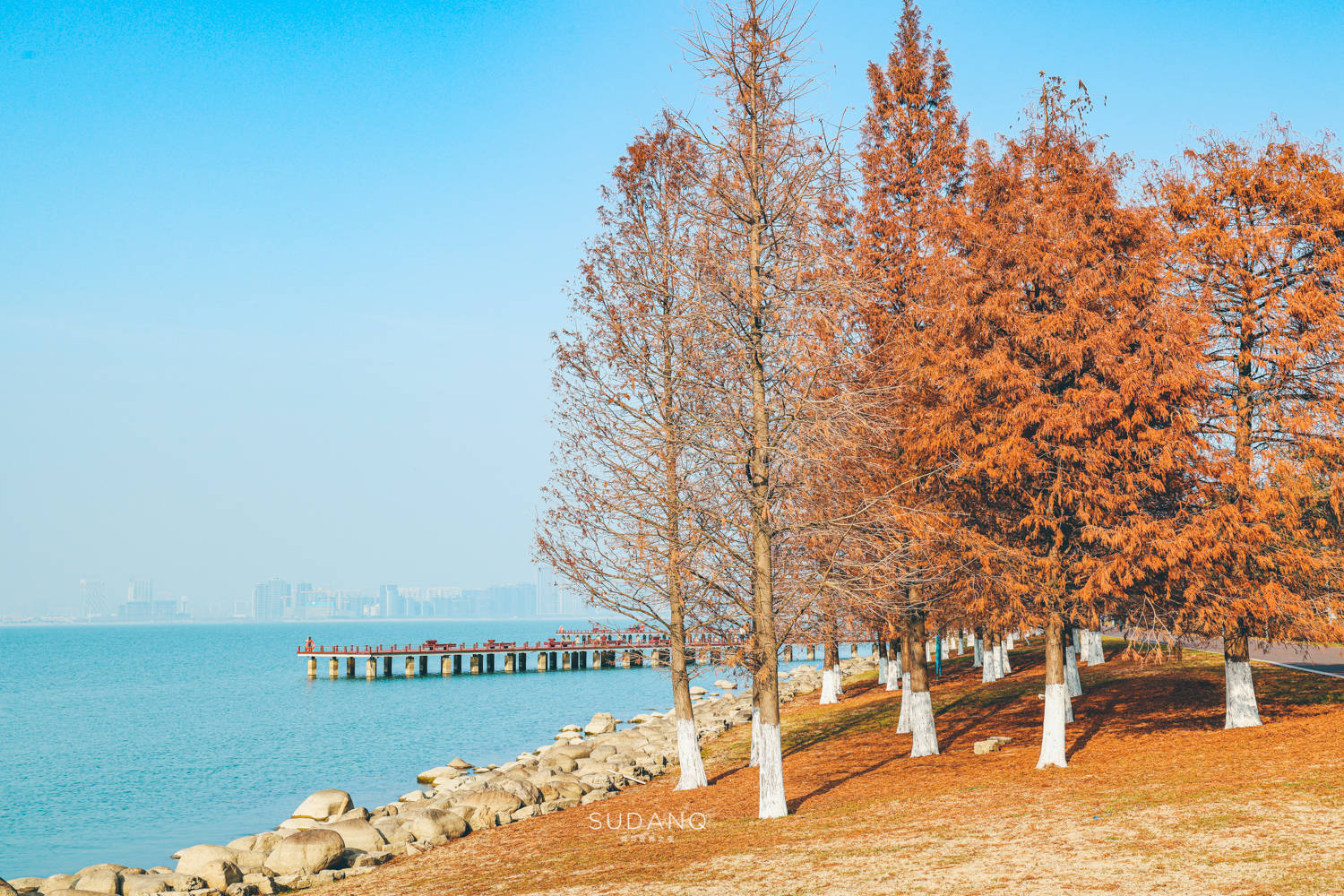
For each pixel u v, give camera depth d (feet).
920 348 70.54
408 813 76.28
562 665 355.15
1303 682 93.20
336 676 322.14
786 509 67.21
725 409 66.95
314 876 63.77
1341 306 67.51
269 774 133.18
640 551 71.92
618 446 73.97
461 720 195.83
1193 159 76.43
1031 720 90.89
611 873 50.08
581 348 75.97
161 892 61.11
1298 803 44.93
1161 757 64.39
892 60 91.40
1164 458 62.39
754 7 63.62
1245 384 72.59
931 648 239.50
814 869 44.21
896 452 75.56
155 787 124.88
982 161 73.97
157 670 404.36
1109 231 67.62
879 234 87.61
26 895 61.77
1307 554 68.03
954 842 45.88
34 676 370.53
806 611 72.33
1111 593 66.23
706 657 77.05
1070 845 42.52
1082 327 65.46
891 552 68.13
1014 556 67.05
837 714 118.62
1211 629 66.18
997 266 68.44
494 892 49.90
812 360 63.46
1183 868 36.96
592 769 99.81
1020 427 64.80
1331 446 66.28
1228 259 71.92
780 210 62.49
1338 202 69.00
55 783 128.26
